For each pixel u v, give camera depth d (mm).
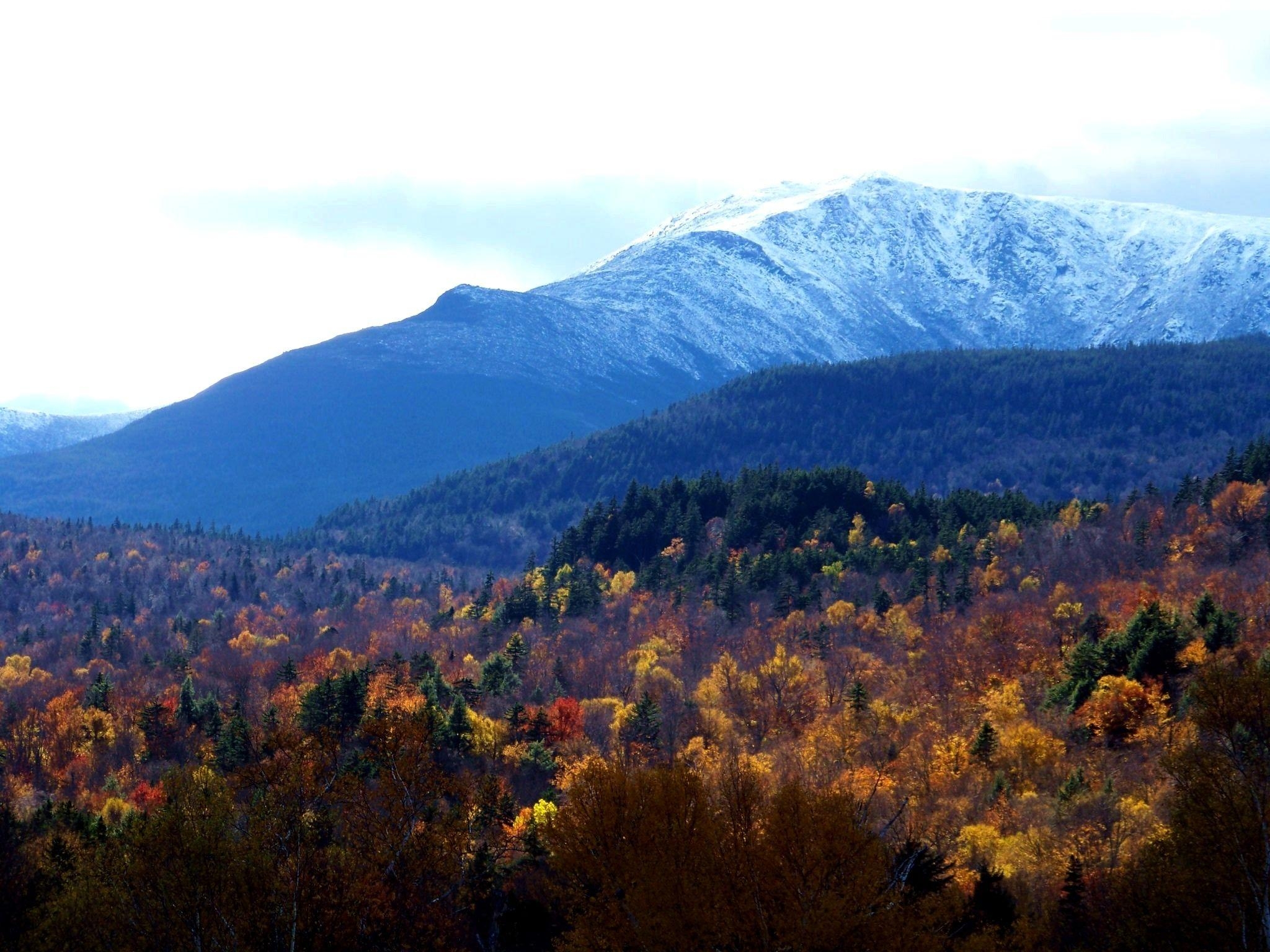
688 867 83312
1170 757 89312
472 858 108812
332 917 89500
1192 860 86438
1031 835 123062
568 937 86688
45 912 102688
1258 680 85750
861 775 163500
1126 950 90750
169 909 87438
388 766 99875
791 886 78750
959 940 83125
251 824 93250
